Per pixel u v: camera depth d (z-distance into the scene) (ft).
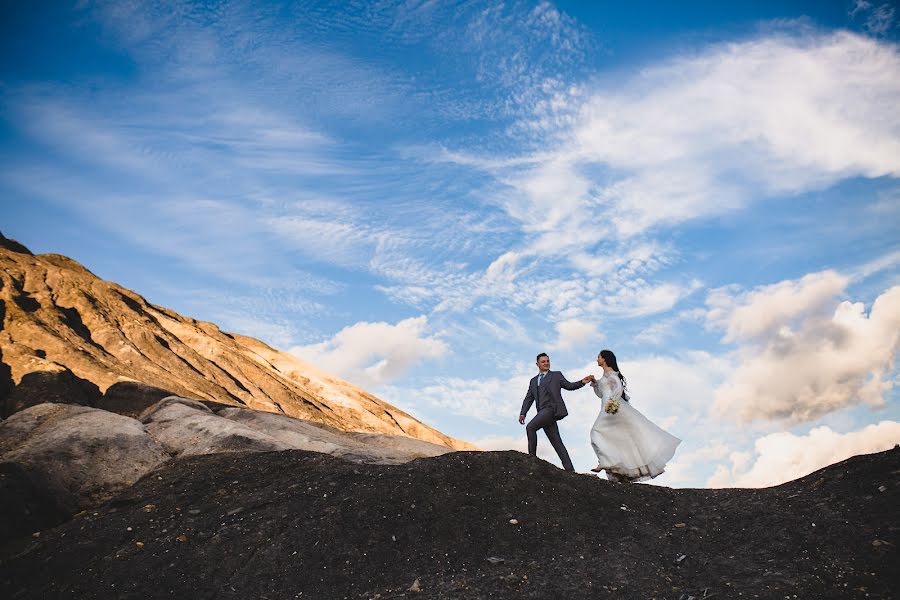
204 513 25.49
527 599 19.02
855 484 23.36
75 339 74.95
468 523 23.57
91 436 32.45
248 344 121.60
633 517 24.27
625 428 29.09
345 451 38.29
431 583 20.26
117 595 20.44
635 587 19.47
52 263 103.60
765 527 22.16
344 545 22.35
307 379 111.04
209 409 44.60
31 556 23.13
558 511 24.35
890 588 17.74
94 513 27.04
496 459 27.53
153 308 107.45
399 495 25.11
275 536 23.09
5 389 58.34
